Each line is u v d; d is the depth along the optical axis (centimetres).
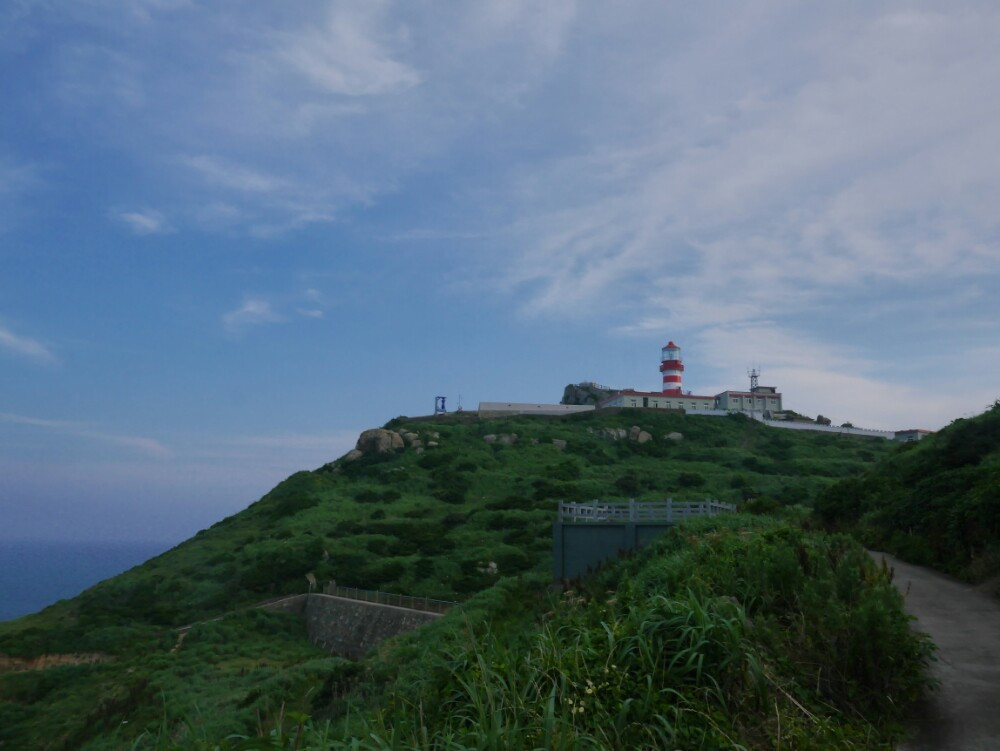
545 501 6744
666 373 12375
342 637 4447
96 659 4366
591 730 654
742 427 10300
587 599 1388
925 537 1831
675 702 704
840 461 8531
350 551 5759
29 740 3222
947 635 1026
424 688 805
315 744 615
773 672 760
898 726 711
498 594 2833
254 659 4066
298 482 7944
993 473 1745
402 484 7662
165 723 660
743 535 1596
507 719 620
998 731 697
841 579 948
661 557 1825
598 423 9925
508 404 11044
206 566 5909
